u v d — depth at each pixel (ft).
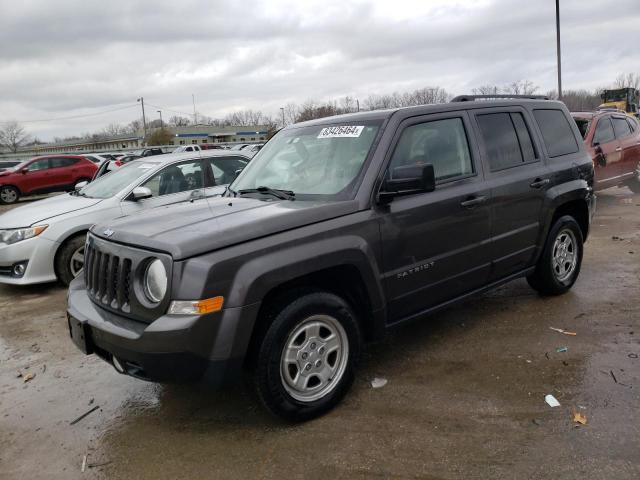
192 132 321.73
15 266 21.44
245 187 13.99
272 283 9.92
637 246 23.57
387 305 11.98
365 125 12.84
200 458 9.96
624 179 34.60
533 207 15.31
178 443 10.52
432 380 12.32
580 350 13.34
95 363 14.84
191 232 10.07
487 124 14.62
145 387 13.12
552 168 16.12
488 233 13.98
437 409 11.04
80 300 11.75
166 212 12.13
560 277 17.22
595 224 29.12
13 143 328.70
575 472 8.77
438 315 16.46
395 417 10.85
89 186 25.57
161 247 9.72
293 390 10.66
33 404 12.59
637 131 36.63
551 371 12.34
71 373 14.25
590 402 10.87
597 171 31.91
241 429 10.83
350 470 9.27
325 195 11.93
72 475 9.75
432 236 12.59
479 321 15.75
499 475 8.85
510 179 14.55
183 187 24.11
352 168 12.10
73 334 11.34
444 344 14.29
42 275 21.59
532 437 9.82
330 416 11.05
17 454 10.55
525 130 15.75
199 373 9.57
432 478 8.91
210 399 12.23
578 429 9.96
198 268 9.39
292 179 13.05
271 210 11.18
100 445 10.68
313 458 9.69
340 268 11.21
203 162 24.90
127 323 10.10
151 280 9.80
